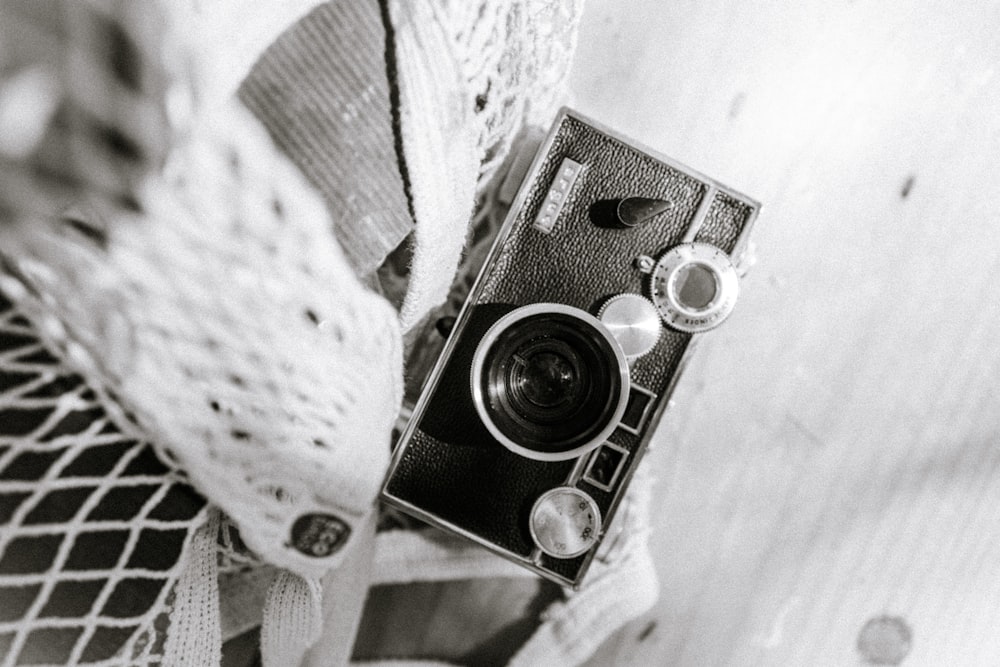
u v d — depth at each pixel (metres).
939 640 0.42
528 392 0.29
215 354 0.19
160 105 0.16
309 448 0.21
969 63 0.40
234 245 0.18
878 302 0.41
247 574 0.29
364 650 0.41
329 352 0.20
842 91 0.40
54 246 0.17
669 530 0.42
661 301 0.30
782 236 0.41
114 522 0.22
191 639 0.24
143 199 0.16
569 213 0.30
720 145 0.41
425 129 0.22
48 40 0.13
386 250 0.23
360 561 0.34
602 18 0.40
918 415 0.42
